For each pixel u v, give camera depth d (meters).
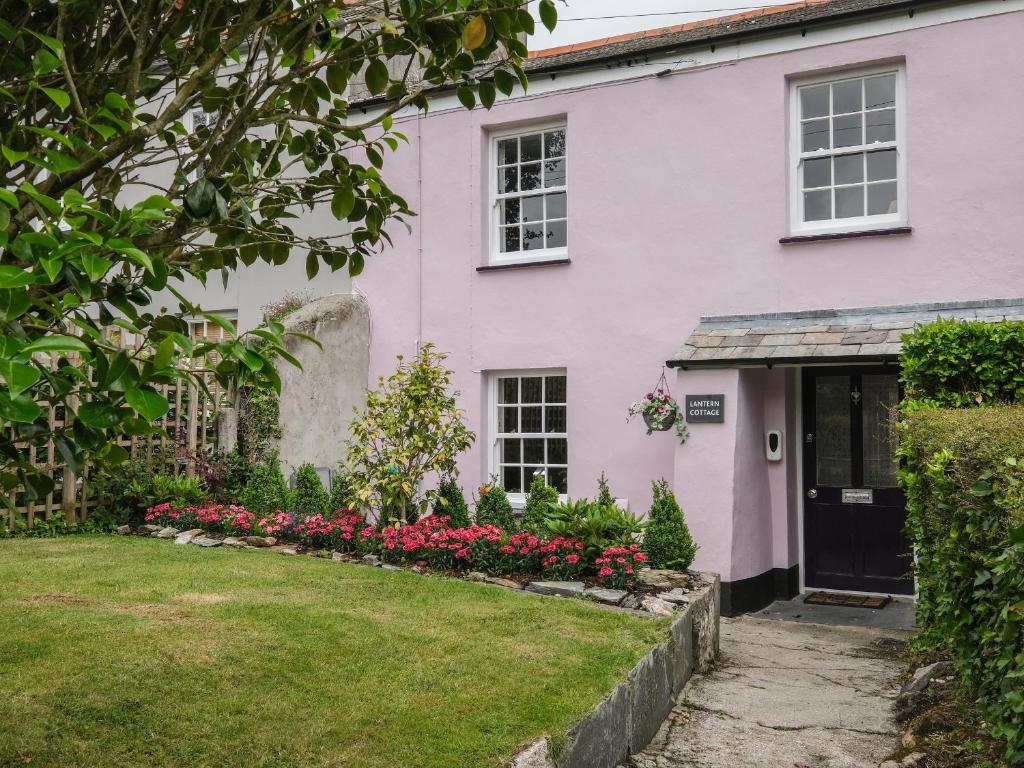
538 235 10.94
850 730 5.05
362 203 3.33
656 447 9.79
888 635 7.71
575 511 7.46
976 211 8.43
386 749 3.53
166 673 4.21
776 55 9.35
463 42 2.85
